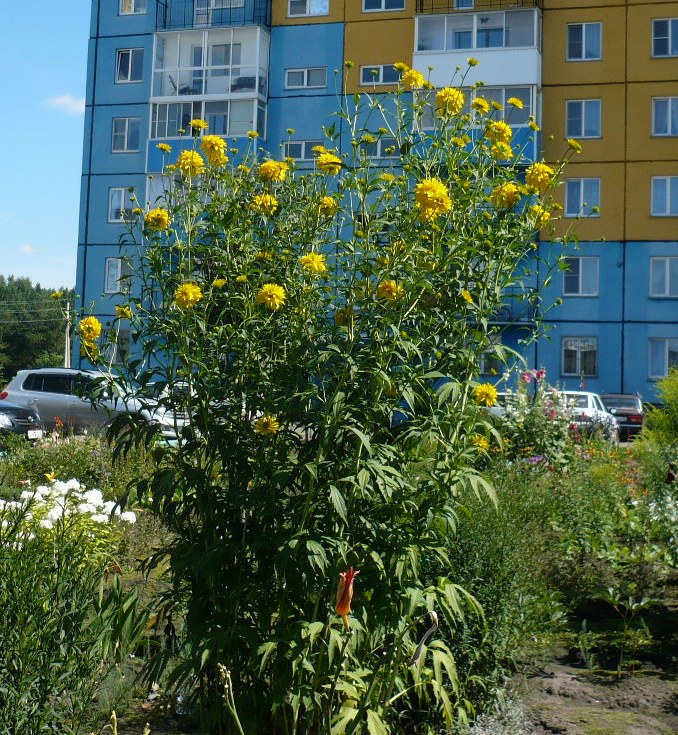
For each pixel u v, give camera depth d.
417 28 31.06
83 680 3.38
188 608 3.66
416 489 3.53
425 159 4.06
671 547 6.94
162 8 33.53
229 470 3.57
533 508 6.29
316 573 3.35
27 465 11.04
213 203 3.90
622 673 5.04
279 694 3.41
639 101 30.19
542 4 30.75
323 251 4.28
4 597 3.21
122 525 7.07
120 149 33.94
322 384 3.49
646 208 29.95
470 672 4.28
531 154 28.91
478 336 3.72
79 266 33.88
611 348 29.86
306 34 32.34
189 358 3.56
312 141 32.19
